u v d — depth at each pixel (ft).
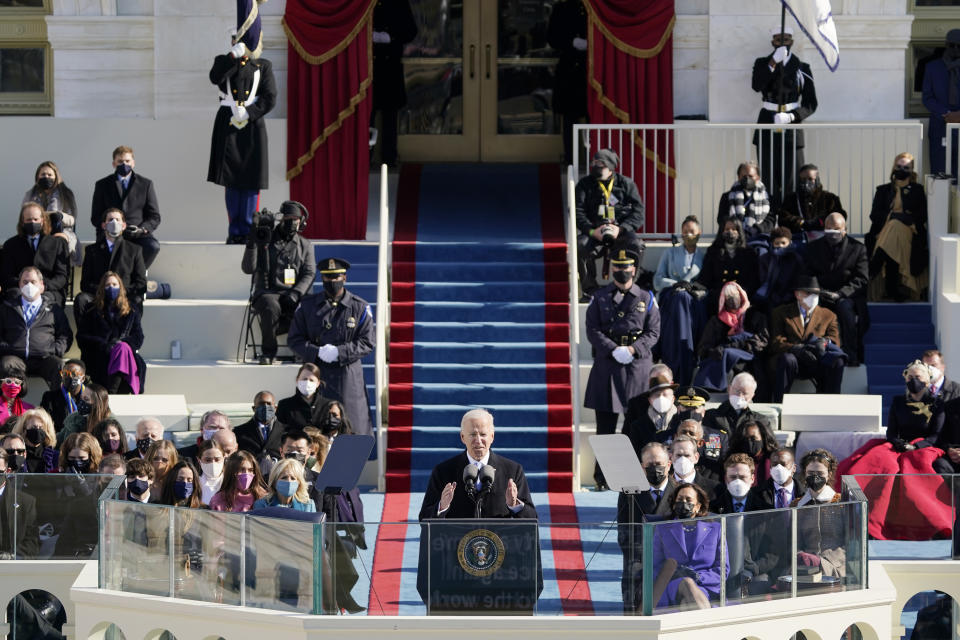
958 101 198.39
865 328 179.01
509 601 118.62
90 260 180.04
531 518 122.62
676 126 193.88
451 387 176.14
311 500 130.62
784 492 137.08
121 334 174.19
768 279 176.96
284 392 177.78
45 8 211.00
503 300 187.52
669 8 204.13
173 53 205.36
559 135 222.69
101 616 126.62
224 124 193.77
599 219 185.88
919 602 137.28
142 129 202.69
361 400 168.25
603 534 118.73
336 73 202.39
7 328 171.83
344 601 119.14
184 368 177.27
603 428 169.17
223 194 203.10
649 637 117.91
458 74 222.69
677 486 125.70
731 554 121.70
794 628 123.54
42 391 175.11
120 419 164.76
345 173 201.77
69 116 208.95
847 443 163.53
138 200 188.55
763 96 200.95
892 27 205.26
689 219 181.57
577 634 118.01
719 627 120.67
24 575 134.72
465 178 216.95
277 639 119.44
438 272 189.98
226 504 134.62
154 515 124.88
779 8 205.36
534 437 171.63
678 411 154.81
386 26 211.00
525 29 222.48
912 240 186.60
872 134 202.18
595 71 205.05
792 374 171.83
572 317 175.83
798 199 189.26
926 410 157.48
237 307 184.03
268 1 203.92
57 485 134.41
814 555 125.18
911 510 136.26
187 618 123.03
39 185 187.83
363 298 188.03
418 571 118.62
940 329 181.98
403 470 169.07
